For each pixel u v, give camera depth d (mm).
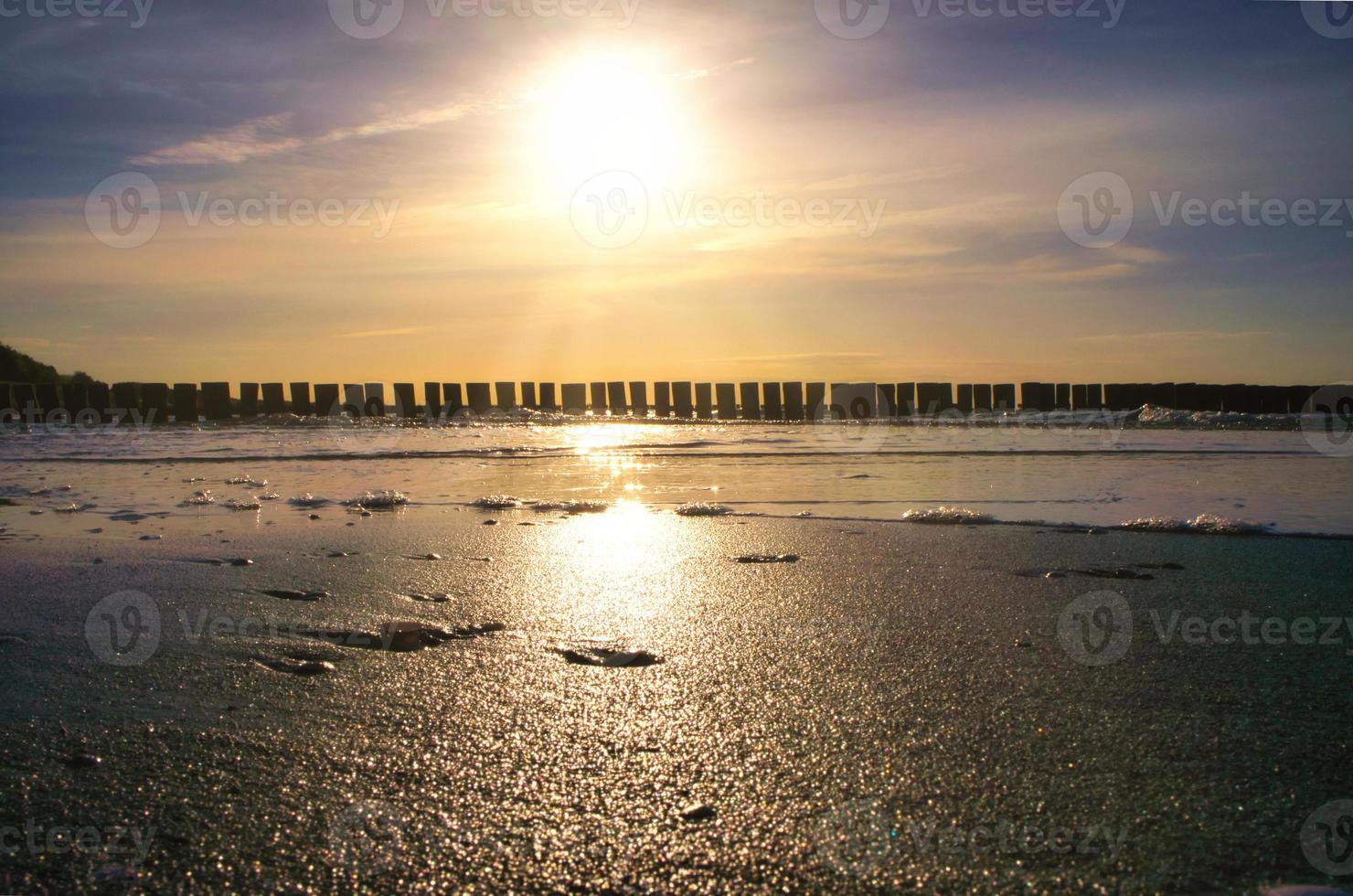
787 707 2473
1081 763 2113
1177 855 1733
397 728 2340
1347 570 4047
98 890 1648
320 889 1654
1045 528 5148
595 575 4020
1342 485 6684
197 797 1976
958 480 7195
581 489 6887
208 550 4570
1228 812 1891
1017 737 2262
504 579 3949
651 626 3238
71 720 2385
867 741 2246
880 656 2896
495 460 8945
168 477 7602
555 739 2270
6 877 1679
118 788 2014
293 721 2379
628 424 13617
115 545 4707
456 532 5105
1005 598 3592
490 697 2557
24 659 2859
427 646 3020
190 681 2670
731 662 2852
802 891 1639
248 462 8734
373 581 3910
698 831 1834
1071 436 10938
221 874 1695
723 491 6711
